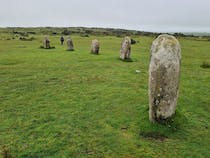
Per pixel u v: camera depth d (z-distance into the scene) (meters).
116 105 15.09
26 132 11.62
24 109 14.51
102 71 24.89
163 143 10.66
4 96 16.81
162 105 11.54
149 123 11.87
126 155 9.70
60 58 32.78
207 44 68.69
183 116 12.66
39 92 17.73
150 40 80.81
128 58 31.59
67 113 13.86
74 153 9.84
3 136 11.22
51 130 11.77
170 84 11.34
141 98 16.42
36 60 31.14
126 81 21.11
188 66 30.88
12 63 28.98
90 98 16.41
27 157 9.66
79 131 11.66
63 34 111.81
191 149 10.27
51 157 9.62
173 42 11.28
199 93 18.53
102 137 11.07
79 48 47.44
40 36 92.56
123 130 11.74
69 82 20.52
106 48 49.09
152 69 11.49
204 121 13.22
